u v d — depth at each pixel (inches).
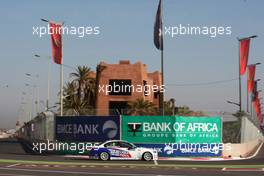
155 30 1737.2
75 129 1786.4
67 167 1189.7
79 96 3828.7
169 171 1109.1
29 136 3430.1
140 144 1717.5
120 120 1736.0
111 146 1483.8
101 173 1029.2
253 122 2571.4
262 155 1989.4
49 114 1943.9
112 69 3764.8
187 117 1737.2
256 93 3356.3
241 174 1057.5
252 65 2792.8
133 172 1063.6
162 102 1779.0
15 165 1237.1
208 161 1560.0
